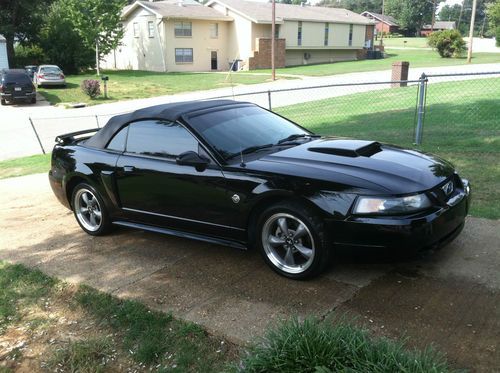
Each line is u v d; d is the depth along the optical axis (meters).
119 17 43.78
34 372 3.36
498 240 4.69
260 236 4.30
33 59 46.53
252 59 47.19
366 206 3.74
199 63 48.78
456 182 4.39
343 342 2.84
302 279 4.16
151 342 3.48
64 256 5.21
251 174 4.24
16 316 4.07
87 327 3.82
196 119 4.82
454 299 3.69
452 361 2.98
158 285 4.34
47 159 12.30
